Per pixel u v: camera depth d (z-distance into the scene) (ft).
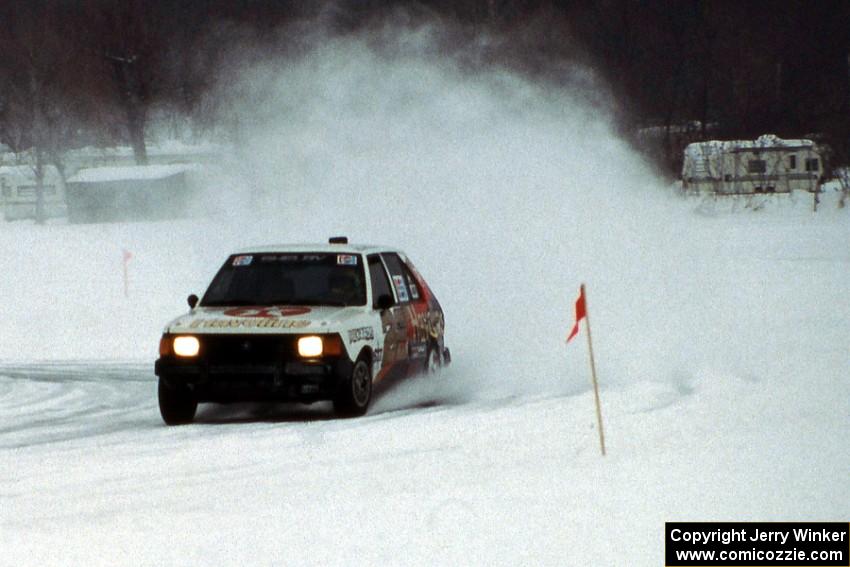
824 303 212.84
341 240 131.64
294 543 62.95
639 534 63.77
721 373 128.57
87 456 93.76
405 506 70.74
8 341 207.72
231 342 110.93
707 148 610.24
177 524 67.97
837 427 94.89
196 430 107.96
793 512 68.08
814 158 625.00
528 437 95.14
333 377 110.01
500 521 66.74
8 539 64.85
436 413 111.75
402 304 129.39
